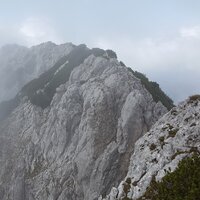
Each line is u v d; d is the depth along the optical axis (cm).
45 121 12562
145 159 4344
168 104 11438
